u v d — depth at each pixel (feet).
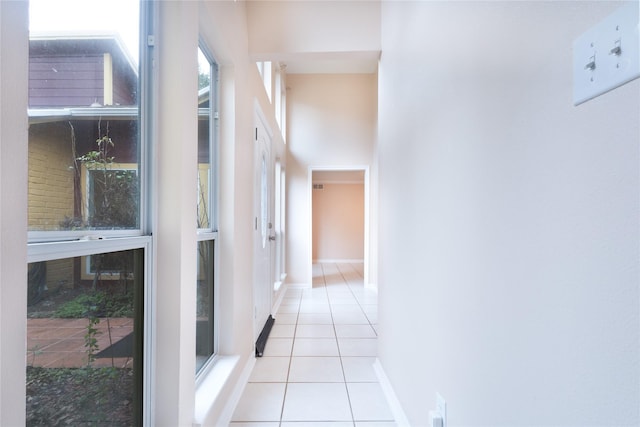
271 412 5.91
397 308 5.91
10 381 1.85
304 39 7.77
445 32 3.84
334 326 10.80
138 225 3.72
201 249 5.88
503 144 2.66
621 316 1.62
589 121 1.81
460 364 3.37
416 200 4.89
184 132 3.97
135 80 3.68
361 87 17.25
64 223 2.64
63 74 2.63
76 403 2.74
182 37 3.95
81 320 2.79
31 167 2.33
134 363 3.55
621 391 1.62
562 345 2.00
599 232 1.75
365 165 17.13
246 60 7.61
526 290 2.35
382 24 7.59
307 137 17.17
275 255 15.19
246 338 7.50
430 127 4.32
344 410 5.99
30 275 2.29
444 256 3.81
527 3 2.35
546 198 2.16
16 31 1.86
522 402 2.39
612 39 1.64
